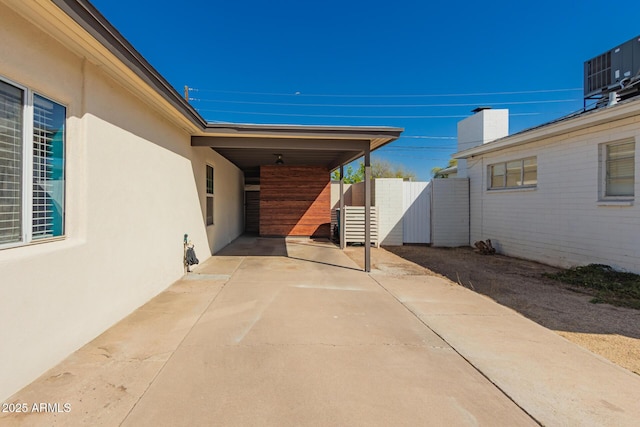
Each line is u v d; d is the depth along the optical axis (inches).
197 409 89.6
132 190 167.8
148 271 186.9
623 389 101.8
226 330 144.6
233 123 253.1
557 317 167.8
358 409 91.0
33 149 107.7
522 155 342.6
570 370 113.2
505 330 149.0
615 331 150.0
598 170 261.1
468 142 526.6
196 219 283.7
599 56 361.7
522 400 95.9
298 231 514.9
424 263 316.5
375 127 256.8
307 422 85.2
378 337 139.9
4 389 90.8
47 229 114.3
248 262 307.1
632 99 222.8
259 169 549.3
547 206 310.7
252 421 85.2
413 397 97.0
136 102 172.1
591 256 267.3
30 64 103.5
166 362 115.0
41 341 104.2
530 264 313.6
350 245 431.2
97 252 136.5
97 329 136.2
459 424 85.4
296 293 204.8
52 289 109.2
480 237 414.0
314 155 389.7
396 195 442.3
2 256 93.4
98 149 137.8
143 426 82.7
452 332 146.3
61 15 99.4
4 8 94.0
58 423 82.7
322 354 123.4
